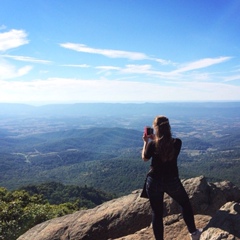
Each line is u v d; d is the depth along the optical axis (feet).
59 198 255.29
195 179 24.41
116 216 24.00
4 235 45.68
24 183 509.76
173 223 21.20
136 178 500.74
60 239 24.27
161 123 15.21
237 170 535.60
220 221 15.90
